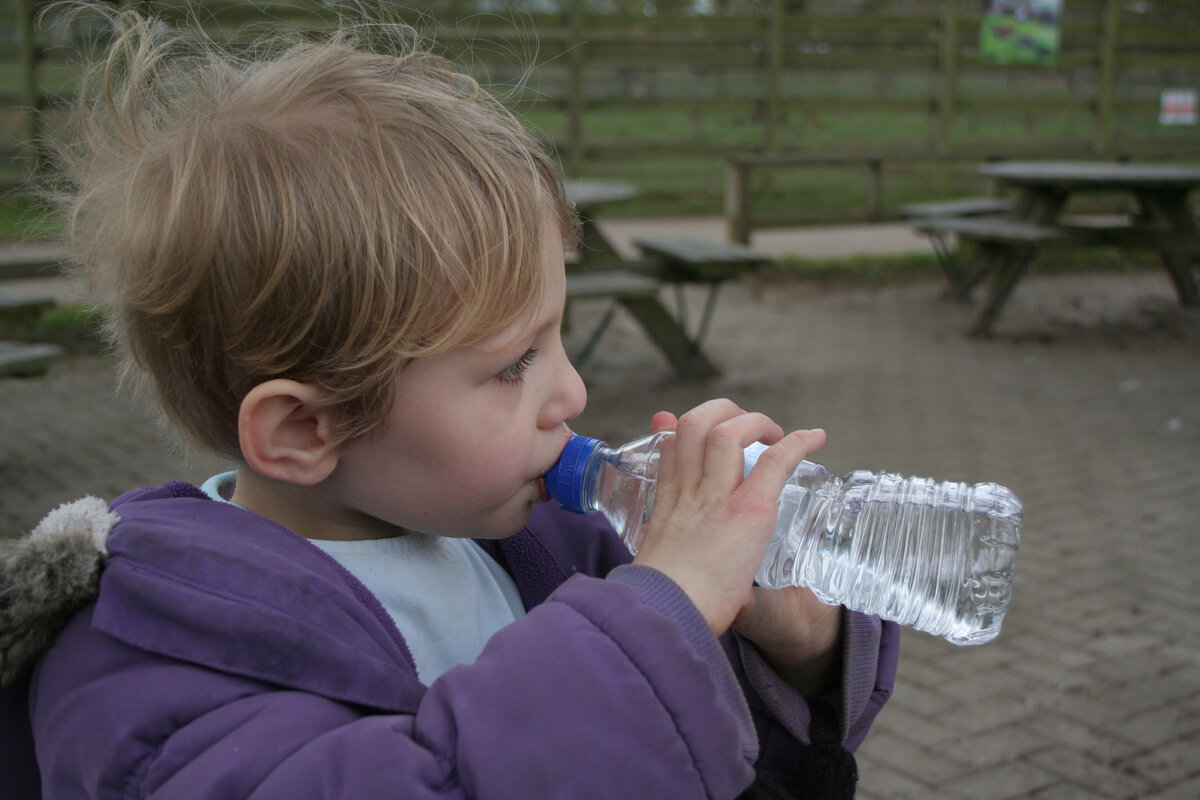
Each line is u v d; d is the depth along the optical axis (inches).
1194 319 335.3
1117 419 231.9
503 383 38.4
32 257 219.6
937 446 212.2
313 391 35.3
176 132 37.9
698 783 33.3
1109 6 525.3
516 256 36.8
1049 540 168.7
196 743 33.4
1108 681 130.3
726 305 357.4
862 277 402.0
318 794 31.8
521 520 41.2
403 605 42.4
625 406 236.2
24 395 241.1
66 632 36.7
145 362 37.8
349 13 50.9
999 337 311.9
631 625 34.0
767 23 481.4
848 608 47.9
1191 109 555.5
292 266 34.3
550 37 445.4
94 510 38.3
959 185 573.6
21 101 412.5
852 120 622.2
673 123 709.9
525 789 31.9
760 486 38.7
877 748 117.5
